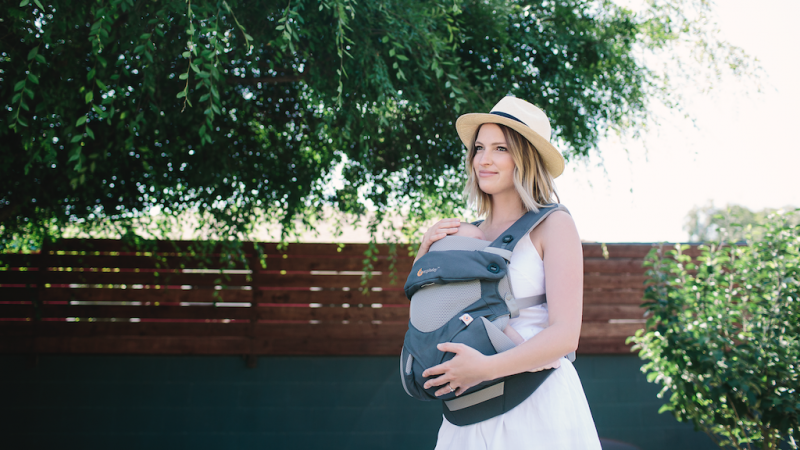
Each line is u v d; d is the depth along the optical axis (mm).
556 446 1038
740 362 2883
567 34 3268
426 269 1080
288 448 4457
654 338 3318
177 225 3764
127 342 4430
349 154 3572
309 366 4590
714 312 3131
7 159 2746
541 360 978
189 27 1868
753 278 3082
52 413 4312
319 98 2674
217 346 4504
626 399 4711
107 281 4484
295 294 4641
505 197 1265
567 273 1073
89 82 2479
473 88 2873
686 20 3227
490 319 1027
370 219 3768
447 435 1163
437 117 3203
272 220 4039
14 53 2129
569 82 3184
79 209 3600
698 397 3223
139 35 2111
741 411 2920
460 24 3021
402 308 4711
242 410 4473
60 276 4453
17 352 4328
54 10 1985
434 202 3695
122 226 3629
